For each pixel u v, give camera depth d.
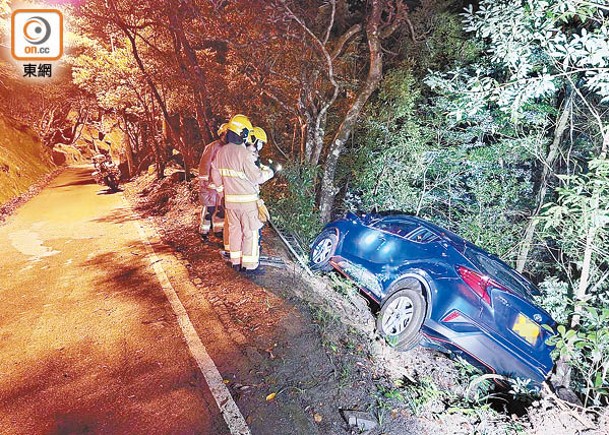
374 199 9.26
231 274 6.14
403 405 4.01
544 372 4.64
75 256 7.89
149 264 7.11
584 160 8.02
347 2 10.41
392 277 5.45
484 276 4.63
